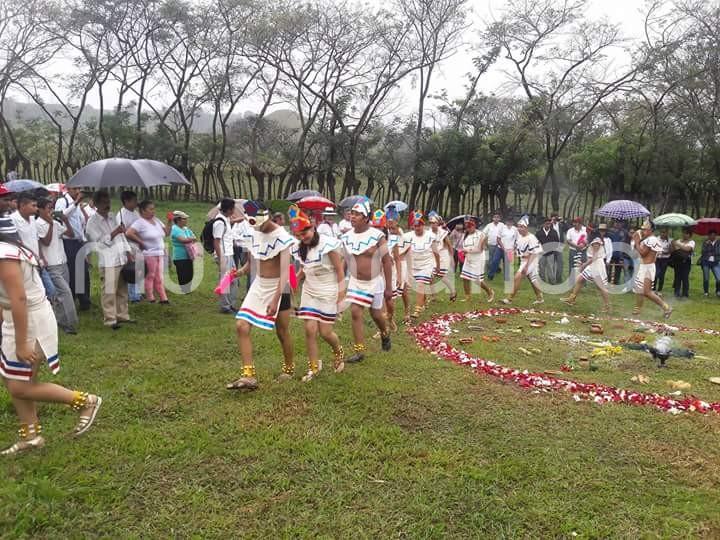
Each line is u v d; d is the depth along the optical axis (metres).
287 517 3.56
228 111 31.91
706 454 4.50
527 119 24.97
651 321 10.21
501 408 5.32
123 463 4.11
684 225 13.12
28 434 4.25
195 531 3.40
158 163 8.59
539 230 14.57
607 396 5.71
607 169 26.92
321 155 30.48
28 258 3.93
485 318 9.94
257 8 28.34
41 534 3.33
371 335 8.16
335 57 28.38
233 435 4.62
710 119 24.66
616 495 3.86
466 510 3.66
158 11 29.38
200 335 7.65
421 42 27.00
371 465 4.18
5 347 4.01
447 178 25.92
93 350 6.74
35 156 34.56
